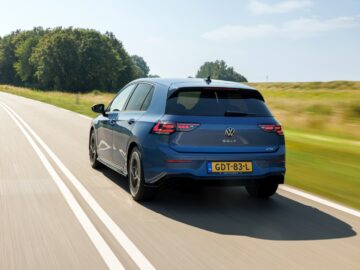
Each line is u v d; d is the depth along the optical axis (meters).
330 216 5.95
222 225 5.45
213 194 7.12
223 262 4.21
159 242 4.76
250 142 6.09
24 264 4.09
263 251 4.55
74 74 116.88
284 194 7.23
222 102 6.18
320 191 7.66
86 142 13.09
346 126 18.62
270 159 6.14
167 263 4.15
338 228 5.42
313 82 103.44
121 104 7.76
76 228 5.18
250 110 6.23
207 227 5.36
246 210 6.18
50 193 6.85
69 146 12.16
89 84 118.25
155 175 6.03
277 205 6.50
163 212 5.98
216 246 4.67
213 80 6.78
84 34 120.38
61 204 6.23
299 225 5.52
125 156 6.92
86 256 4.30
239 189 7.54
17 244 4.62
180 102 6.10
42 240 4.75
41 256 4.29
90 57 117.44
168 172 5.89
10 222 5.37
